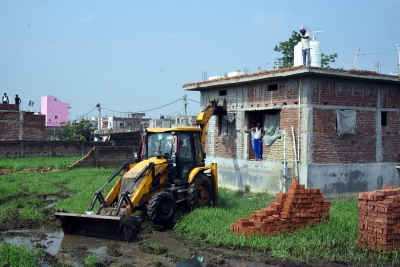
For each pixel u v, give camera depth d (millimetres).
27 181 20484
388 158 17125
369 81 16344
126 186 11828
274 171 16250
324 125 15375
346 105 15922
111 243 10508
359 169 16219
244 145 17719
